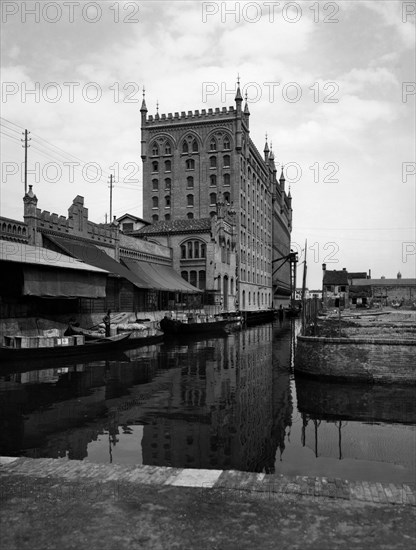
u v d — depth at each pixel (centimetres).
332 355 2058
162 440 1184
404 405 1630
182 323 4375
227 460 1047
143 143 7750
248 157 8019
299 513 468
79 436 1211
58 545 412
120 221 6725
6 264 2734
